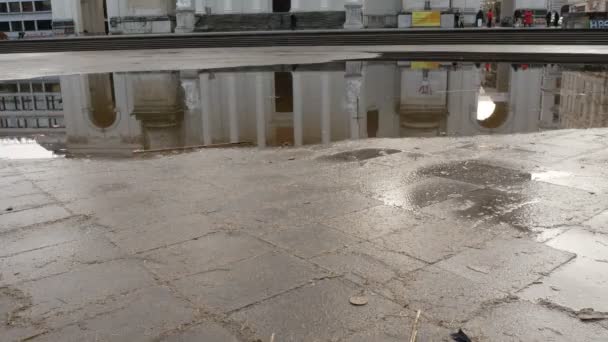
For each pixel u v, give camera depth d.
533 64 18.97
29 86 16.06
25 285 3.05
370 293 2.87
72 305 2.82
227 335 2.51
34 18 76.31
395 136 7.40
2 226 3.94
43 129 9.30
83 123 9.95
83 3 51.31
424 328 2.53
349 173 5.22
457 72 16.84
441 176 5.05
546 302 2.75
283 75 16.58
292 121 9.20
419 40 28.62
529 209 4.09
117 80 16.78
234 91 13.71
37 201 4.50
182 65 20.52
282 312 2.70
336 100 11.83
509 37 26.69
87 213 4.19
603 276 3.01
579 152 5.91
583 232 3.63
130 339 2.50
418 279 3.01
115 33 44.28
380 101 11.58
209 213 4.13
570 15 30.52
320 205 4.27
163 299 2.85
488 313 2.66
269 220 3.96
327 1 40.62
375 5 41.28
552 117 8.96
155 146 7.19
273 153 6.27
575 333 2.48
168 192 4.70
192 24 41.69
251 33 32.41
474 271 3.10
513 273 3.06
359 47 27.98
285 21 41.25
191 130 8.68
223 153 6.32
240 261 3.28
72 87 15.66
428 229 3.73
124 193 4.69
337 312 2.69
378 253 3.36
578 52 20.48
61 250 3.51
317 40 30.53
